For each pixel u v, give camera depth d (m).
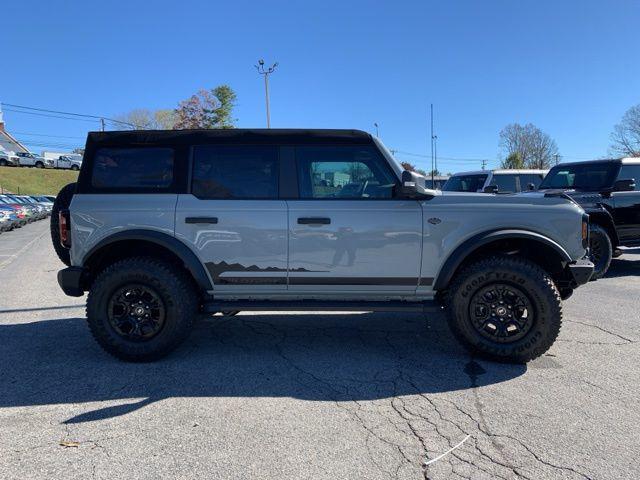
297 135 4.34
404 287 4.29
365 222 4.20
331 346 4.72
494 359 4.19
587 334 5.00
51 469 2.62
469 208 4.23
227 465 2.66
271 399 3.51
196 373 4.02
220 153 4.34
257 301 4.39
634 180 8.49
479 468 2.62
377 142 4.31
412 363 4.23
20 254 14.33
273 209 4.22
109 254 4.46
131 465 2.66
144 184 4.32
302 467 2.64
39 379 3.90
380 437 2.96
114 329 4.24
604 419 3.17
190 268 4.19
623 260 10.39
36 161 66.38
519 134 63.34
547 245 4.16
